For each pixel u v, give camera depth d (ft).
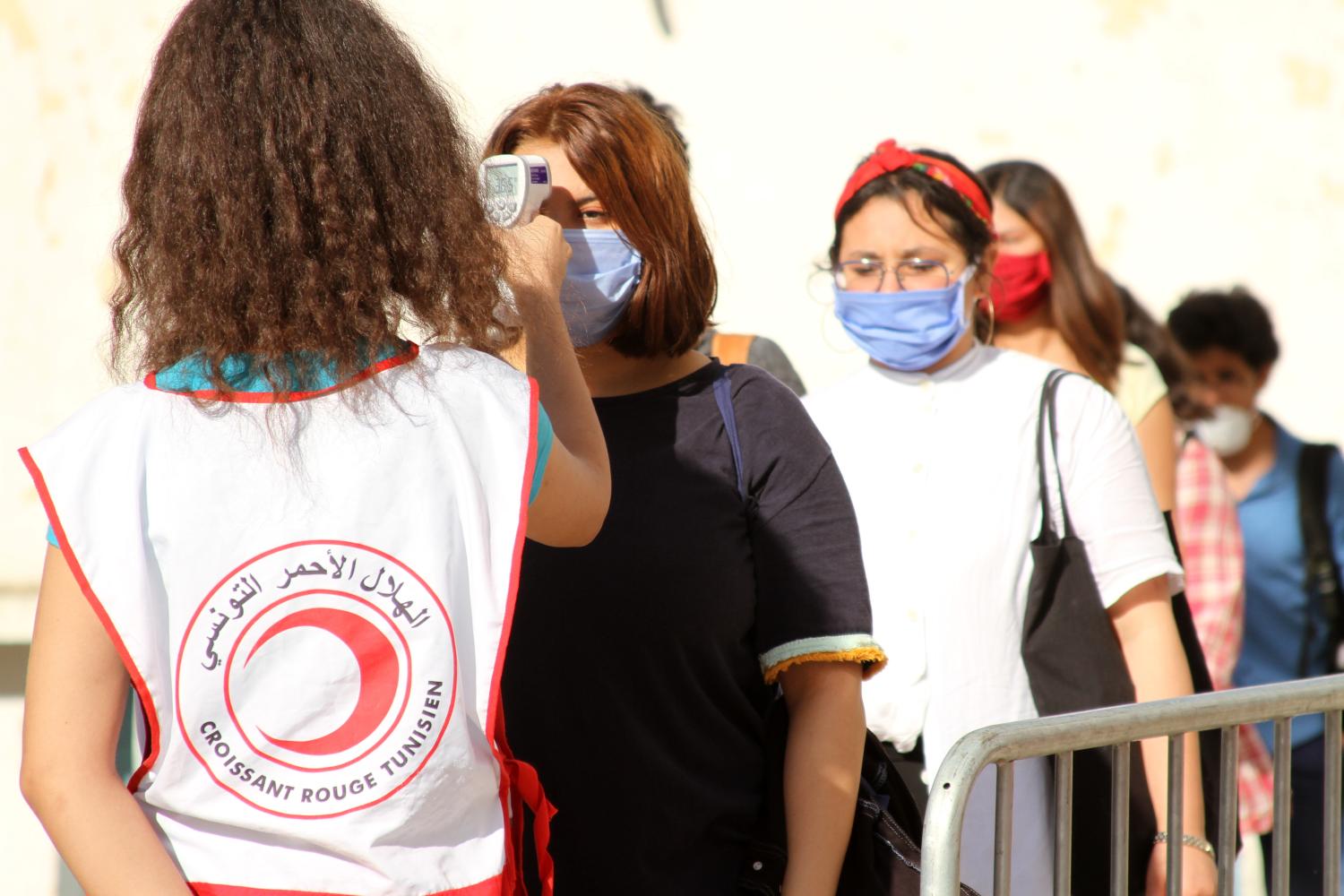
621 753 11.59
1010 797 10.94
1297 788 23.38
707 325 13.09
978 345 17.92
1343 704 13.41
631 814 11.57
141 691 7.99
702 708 11.75
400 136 8.77
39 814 7.95
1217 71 29.01
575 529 9.72
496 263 9.36
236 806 8.09
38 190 29.09
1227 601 23.82
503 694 11.85
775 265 29.25
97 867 7.76
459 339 9.13
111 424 8.35
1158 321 27.84
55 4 29.07
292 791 8.13
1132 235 29.35
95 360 28.89
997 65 29.01
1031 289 22.82
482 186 10.41
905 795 12.86
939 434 16.72
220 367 8.32
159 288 8.39
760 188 29.25
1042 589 15.85
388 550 8.35
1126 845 11.87
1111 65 29.01
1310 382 29.53
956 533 16.14
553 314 10.40
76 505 8.07
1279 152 29.14
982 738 10.61
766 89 29.14
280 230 8.32
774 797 11.96
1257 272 29.35
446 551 8.49
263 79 8.40
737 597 11.86
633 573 11.62
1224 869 12.71
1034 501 16.20
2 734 28.12
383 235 8.67
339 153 8.49
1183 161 29.17
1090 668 15.62
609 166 12.20
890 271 17.37
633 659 11.60
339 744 8.19
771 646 11.94
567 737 11.68
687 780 11.64
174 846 8.14
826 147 29.12
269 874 8.08
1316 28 28.86
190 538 8.14
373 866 8.16
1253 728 23.06
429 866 8.34
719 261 29.37
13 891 28.14
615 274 12.23
